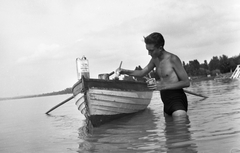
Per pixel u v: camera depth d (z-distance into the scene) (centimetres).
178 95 472
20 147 353
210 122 378
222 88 1125
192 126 363
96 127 472
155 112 604
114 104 549
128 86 585
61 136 405
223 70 3850
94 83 512
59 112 880
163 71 485
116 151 273
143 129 387
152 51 482
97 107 521
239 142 256
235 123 350
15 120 727
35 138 411
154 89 469
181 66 473
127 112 602
